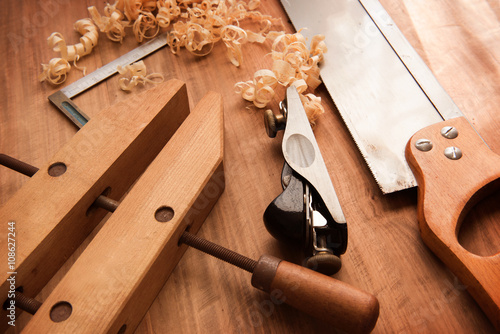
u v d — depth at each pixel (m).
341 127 1.14
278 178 1.06
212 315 0.88
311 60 1.20
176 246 0.88
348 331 0.77
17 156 1.10
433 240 0.92
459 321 0.87
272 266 0.79
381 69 1.20
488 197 1.01
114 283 0.77
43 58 1.30
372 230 0.98
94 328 0.73
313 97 1.15
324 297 0.77
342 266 0.94
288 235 0.87
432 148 1.01
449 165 0.98
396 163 1.04
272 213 0.88
